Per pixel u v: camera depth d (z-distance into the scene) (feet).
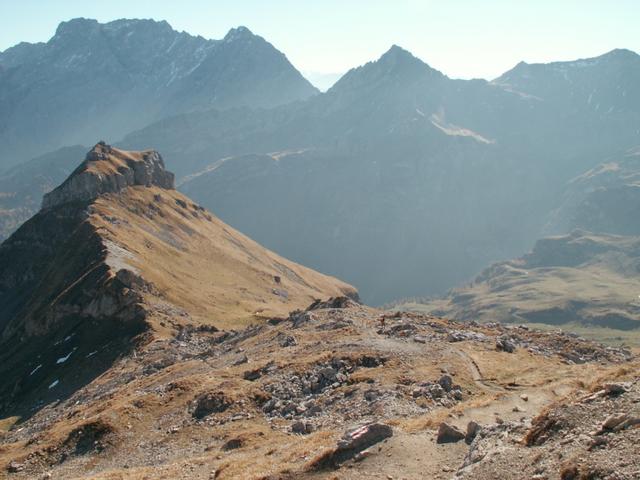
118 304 558.56
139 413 212.64
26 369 557.33
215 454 164.04
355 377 205.87
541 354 246.68
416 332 271.49
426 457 113.50
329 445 132.87
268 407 199.93
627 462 79.00
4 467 191.42
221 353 333.21
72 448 198.39
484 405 147.54
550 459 89.51
